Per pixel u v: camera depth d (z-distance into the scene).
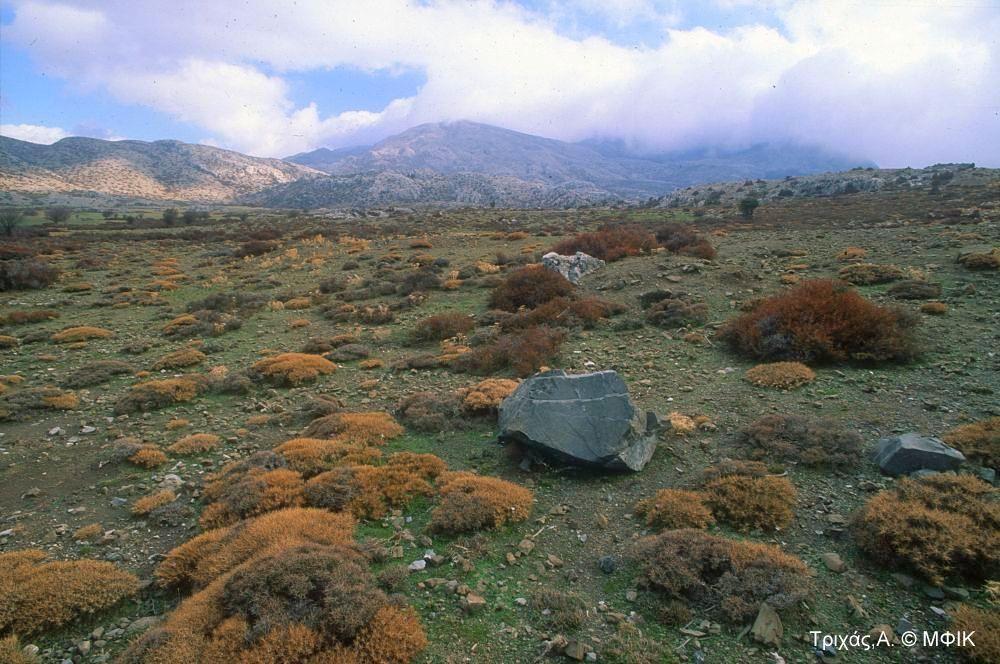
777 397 12.36
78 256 43.88
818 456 9.17
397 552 7.47
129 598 6.88
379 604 5.92
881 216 51.91
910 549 6.41
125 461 10.99
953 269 21.94
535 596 6.50
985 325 15.52
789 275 23.34
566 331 18.86
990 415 10.29
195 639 5.47
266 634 5.37
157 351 20.14
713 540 7.00
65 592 6.54
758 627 5.69
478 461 10.51
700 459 9.96
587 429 9.96
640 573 6.80
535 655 5.62
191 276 36.34
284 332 22.83
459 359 16.92
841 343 14.24
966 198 64.31
